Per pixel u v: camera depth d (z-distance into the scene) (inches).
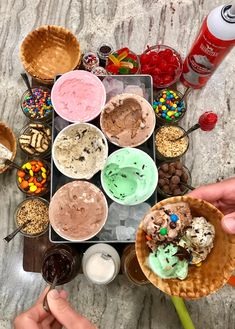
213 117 41.6
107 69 46.4
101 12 52.1
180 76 48.6
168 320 45.0
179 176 43.1
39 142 44.7
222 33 40.0
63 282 40.7
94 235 39.7
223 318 45.2
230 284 44.6
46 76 47.7
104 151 41.3
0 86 50.0
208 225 30.1
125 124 42.3
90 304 45.1
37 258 44.1
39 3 52.4
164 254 29.4
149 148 43.1
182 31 51.7
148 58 45.9
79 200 40.0
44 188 44.3
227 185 35.2
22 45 46.0
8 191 47.2
